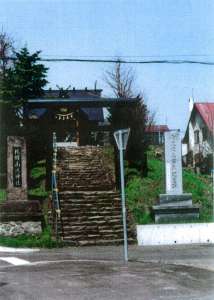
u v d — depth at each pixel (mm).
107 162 31469
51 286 12438
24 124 30000
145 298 11352
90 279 13133
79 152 32688
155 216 23844
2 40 37875
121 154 16641
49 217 23828
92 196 25234
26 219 22812
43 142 30641
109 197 25312
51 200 25234
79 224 22891
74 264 15680
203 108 53000
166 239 22453
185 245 21859
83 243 21781
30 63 33156
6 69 33062
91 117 47625
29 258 17938
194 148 54688
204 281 13062
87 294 11680
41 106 29781
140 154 30016
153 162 33438
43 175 29844
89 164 30719
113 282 12789
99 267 14922
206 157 46625
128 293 11758
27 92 32562
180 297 11438
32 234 22641
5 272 14375
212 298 11359
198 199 26438
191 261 17016
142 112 31203
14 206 22875
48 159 28328
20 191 23938
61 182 27516
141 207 24953
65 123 33469
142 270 14375
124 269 14516
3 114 30438
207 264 16297
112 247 21391
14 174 23984
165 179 24641
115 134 16844
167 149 24781
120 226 23016
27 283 12773
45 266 15336
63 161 30984
